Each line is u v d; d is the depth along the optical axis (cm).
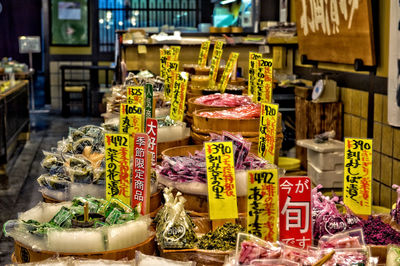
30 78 1473
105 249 213
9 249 517
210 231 244
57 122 1276
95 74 1381
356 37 611
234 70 594
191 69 635
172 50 553
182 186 271
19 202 677
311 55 756
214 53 541
